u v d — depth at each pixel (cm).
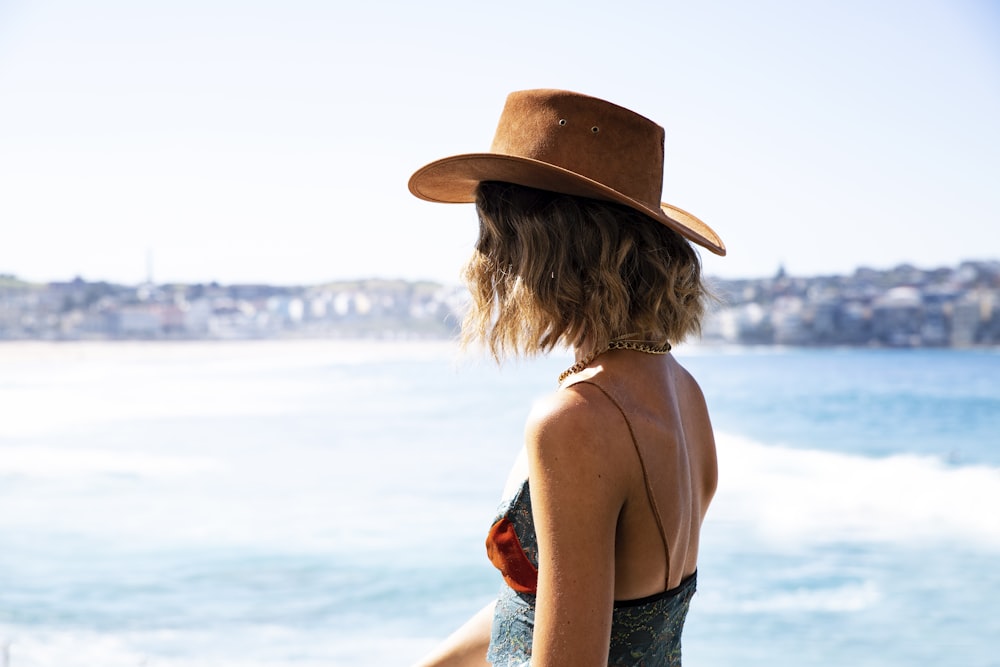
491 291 129
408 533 1339
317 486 1784
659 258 125
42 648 801
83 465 2098
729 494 1571
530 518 121
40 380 4678
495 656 125
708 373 4441
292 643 827
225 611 943
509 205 128
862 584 1002
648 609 118
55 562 1180
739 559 1127
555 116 126
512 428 2647
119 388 4131
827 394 3456
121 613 932
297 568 1134
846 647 789
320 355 7138
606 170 125
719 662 759
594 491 109
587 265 122
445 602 975
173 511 1549
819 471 1828
